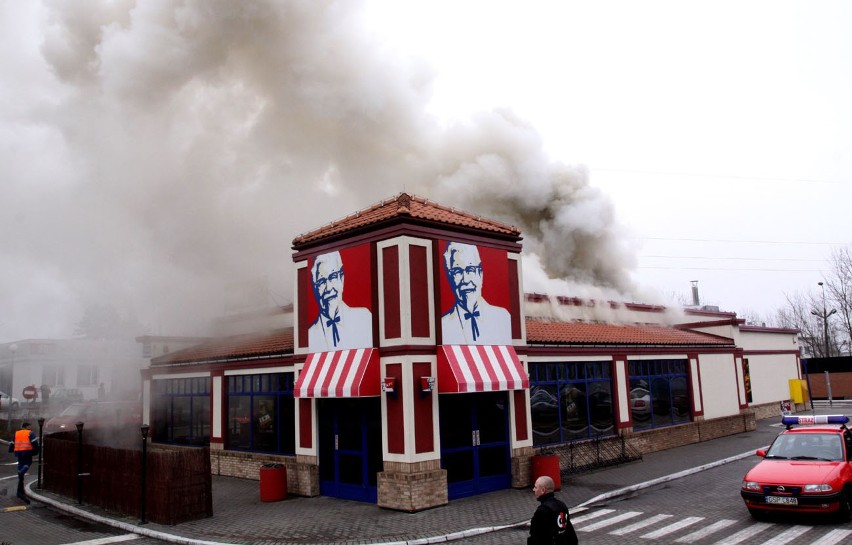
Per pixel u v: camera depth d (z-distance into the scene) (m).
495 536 11.34
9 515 14.66
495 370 14.59
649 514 12.74
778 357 34.62
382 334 14.12
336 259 15.45
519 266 16.66
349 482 14.81
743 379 28.73
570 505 13.68
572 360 19.14
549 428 17.98
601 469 18.09
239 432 19.64
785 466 11.62
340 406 15.27
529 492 14.84
